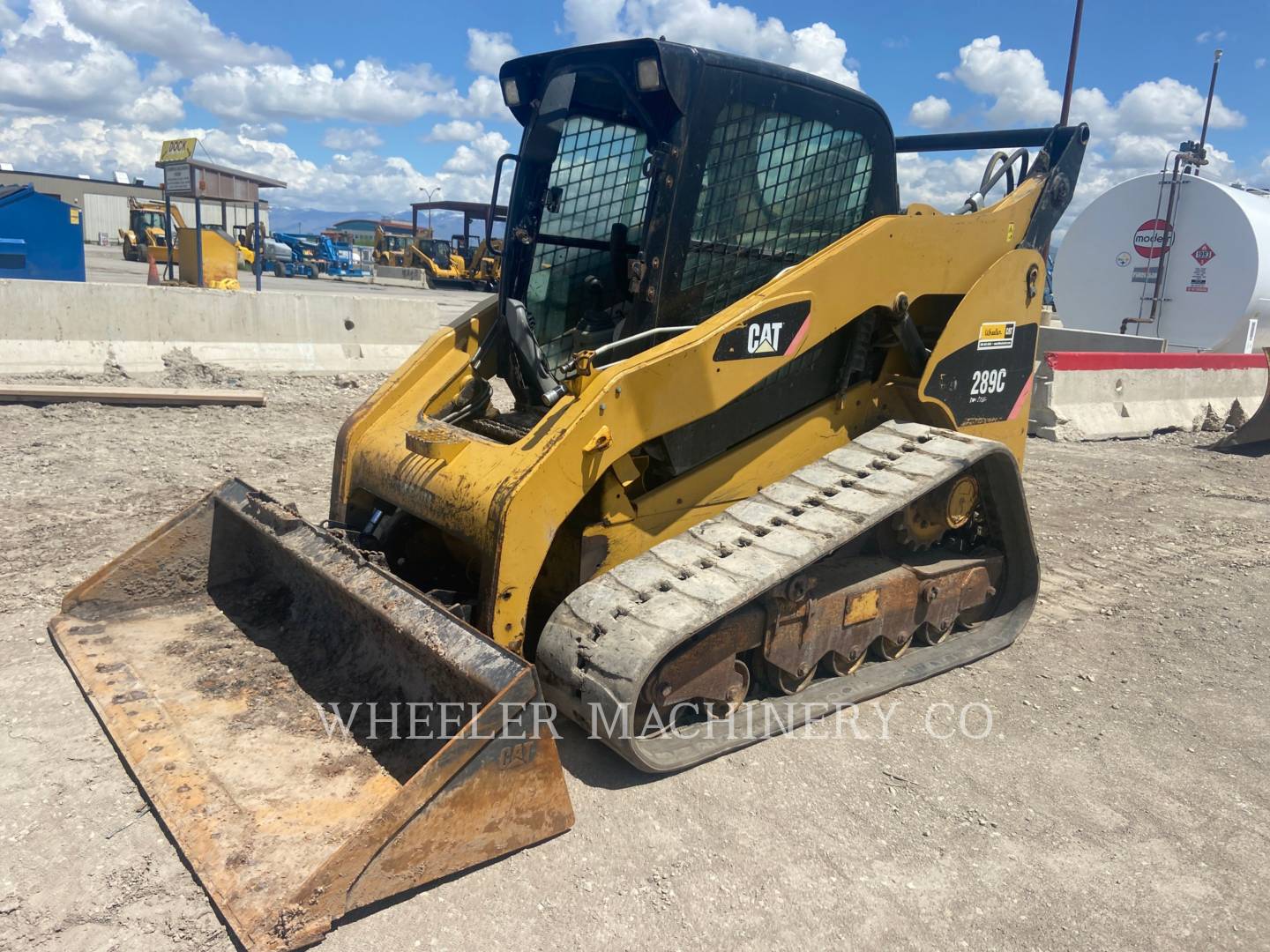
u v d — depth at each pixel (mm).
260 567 4344
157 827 2850
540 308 4121
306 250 39688
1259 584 5824
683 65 3479
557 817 2895
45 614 4250
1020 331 4973
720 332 3635
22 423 7594
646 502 3723
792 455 4250
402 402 4172
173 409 8547
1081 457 9656
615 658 3082
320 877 2402
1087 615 5219
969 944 2604
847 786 3338
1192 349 14109
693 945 2533
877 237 4148
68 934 2412
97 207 56188
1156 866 2986
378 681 3395
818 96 3998
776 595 3609
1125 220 14547
